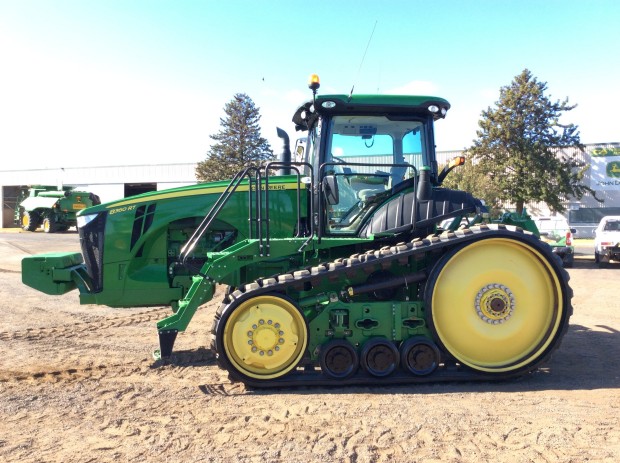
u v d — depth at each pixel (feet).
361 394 14.52
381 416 12.80
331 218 16.88
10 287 35.37
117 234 18.19
